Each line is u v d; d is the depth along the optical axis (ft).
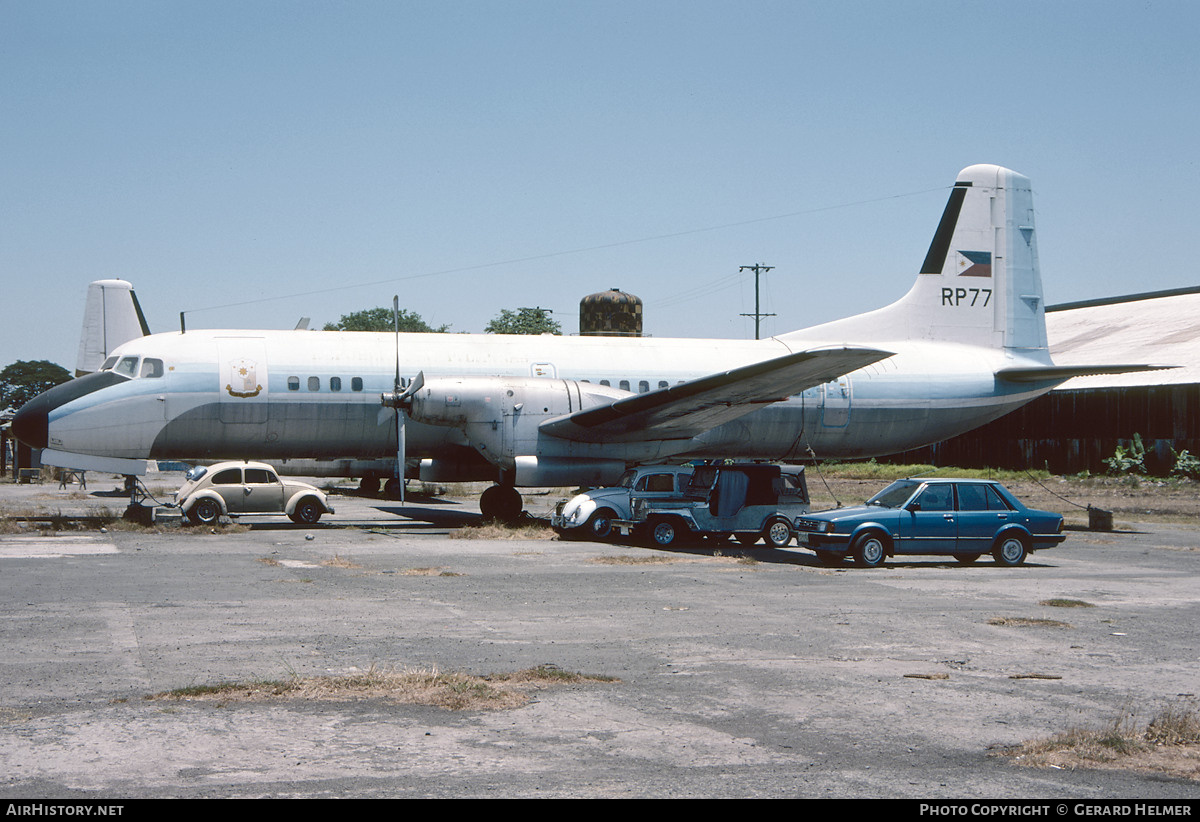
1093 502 121.70
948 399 88.12
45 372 440.04
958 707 25.72
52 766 20.07
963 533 56.39
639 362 83.51
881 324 90.63
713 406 70.59
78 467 73.26
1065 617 39.75
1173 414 154.10
